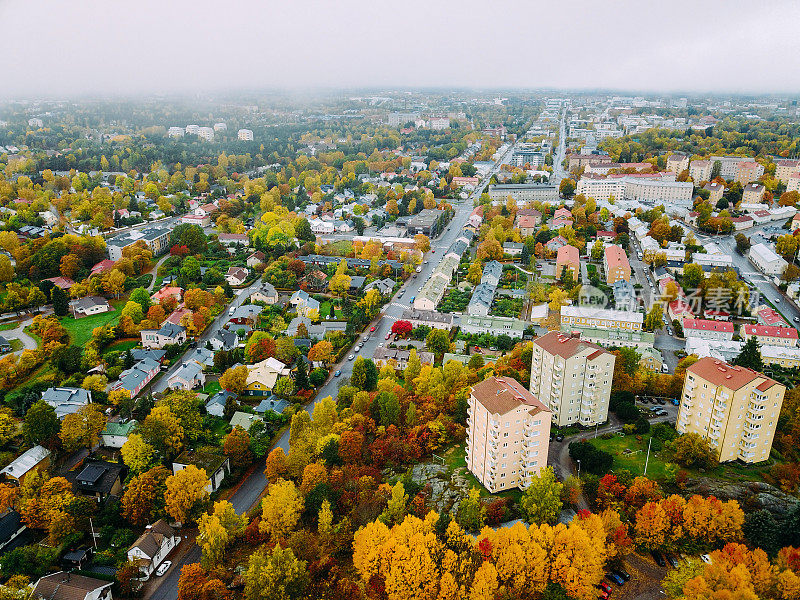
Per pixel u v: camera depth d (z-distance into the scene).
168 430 198.38
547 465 187.00
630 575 144.88
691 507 151.00
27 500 170.12
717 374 184.25
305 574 141.12
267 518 162.12
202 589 143.12
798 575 129.50
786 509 157.00
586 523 146.75
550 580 138.75
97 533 169.25
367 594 138.50
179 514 171.12
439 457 194.00
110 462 194.38
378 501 163.25
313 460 187.88
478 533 156.50
